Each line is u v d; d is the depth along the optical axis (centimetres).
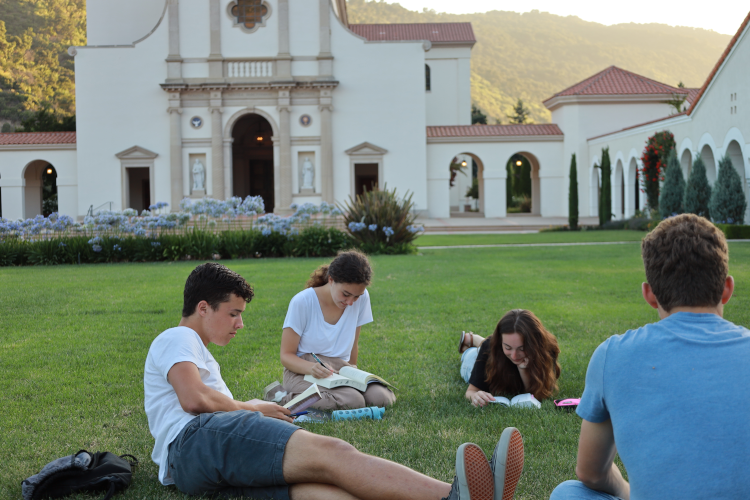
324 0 3366
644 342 192
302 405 372
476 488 222
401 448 350
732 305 775
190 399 285
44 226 1678
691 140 2430
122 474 298
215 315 310
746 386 177
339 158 3425
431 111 4225
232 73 3362
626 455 187
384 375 521
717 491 172
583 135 3556
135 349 616
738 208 2059
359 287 404
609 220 2905
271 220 1833
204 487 278
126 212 1741
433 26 4341
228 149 3362
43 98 8638
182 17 3338
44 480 282
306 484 259
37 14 9600
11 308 853
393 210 1867
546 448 350
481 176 3700
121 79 3353
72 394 462
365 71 3416
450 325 732
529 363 438
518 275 1202
